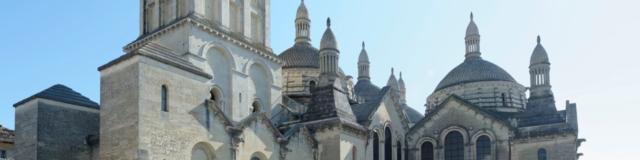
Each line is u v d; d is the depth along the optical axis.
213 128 40.72
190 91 40.00
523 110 63.94
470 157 57.91
